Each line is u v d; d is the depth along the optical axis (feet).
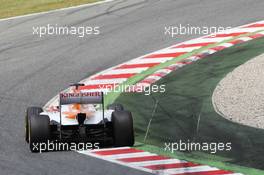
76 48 218.79
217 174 122.93
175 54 204.64
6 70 202.90
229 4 248.73
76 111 137.28
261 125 145.69
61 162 130.31
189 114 157.07
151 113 160.25
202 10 244.22
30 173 126.11
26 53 217.97
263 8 240.94
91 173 124.67
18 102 174.29
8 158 134.21
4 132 150.51
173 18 238.68
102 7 258.78
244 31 218.38
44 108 169.99
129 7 255.70
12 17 258.78
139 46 215.72
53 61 208.54
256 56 192.13
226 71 183.83
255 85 168.66
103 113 136.05
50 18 251.80
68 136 135.74
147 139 143.74
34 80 192.24
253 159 130.00
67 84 188.14
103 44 220.64
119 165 128.36
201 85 175.73
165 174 123.54
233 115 152.97
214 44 209.15
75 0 272.31
